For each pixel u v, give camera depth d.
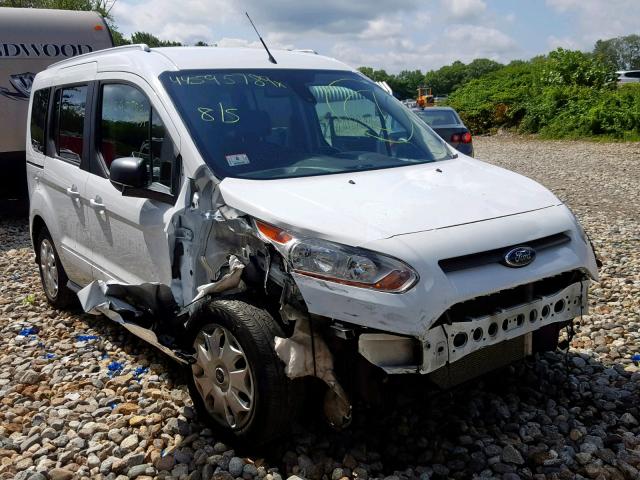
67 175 5.28
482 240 3.26
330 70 4.96
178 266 3.95
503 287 3.20
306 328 3.22
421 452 3.54
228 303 3.47
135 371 4.73
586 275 3.65
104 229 4.75
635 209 10.89
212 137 3.95
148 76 4.31
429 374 3.18
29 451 3.73
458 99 33.59
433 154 4.58
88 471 3.54
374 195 3.58
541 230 3.49
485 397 4.09
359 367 3.20
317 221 3.27
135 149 4.41
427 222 3.30
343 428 3.36
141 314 4.18
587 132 25.75
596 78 29.28
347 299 3.07
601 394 4.12
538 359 4.55
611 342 4.95
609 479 3.27
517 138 28.14
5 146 10.79
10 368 4.97
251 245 3.49
